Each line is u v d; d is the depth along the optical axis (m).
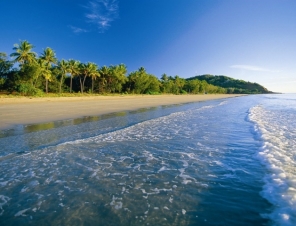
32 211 3.52
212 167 5.58
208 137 9.16
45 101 30.86
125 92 66.56
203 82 123.44
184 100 48.38
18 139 8.43
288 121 13.80
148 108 24.73
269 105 32.34
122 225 3.13
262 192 4.09
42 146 7.46
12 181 4.72
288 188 4.15
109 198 3.96
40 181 4.72
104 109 21.77
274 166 5.38
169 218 3.30
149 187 4.43
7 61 43.72
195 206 3.65
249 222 3.18
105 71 60.06
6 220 3.27
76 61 52.84
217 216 3.35
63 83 56.38
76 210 3.54
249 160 6.04
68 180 4.79
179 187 4.42
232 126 11.99
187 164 5.84
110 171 5.34
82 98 38.94
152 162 6.02
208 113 19.52
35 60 42.84
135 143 8.10
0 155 6.44
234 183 4.55
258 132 9.89
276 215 3.30
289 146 7.34
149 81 73.50
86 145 7.71
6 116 14.78
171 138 8.95
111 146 7.64
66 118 14.76
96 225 3.13
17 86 37.06
